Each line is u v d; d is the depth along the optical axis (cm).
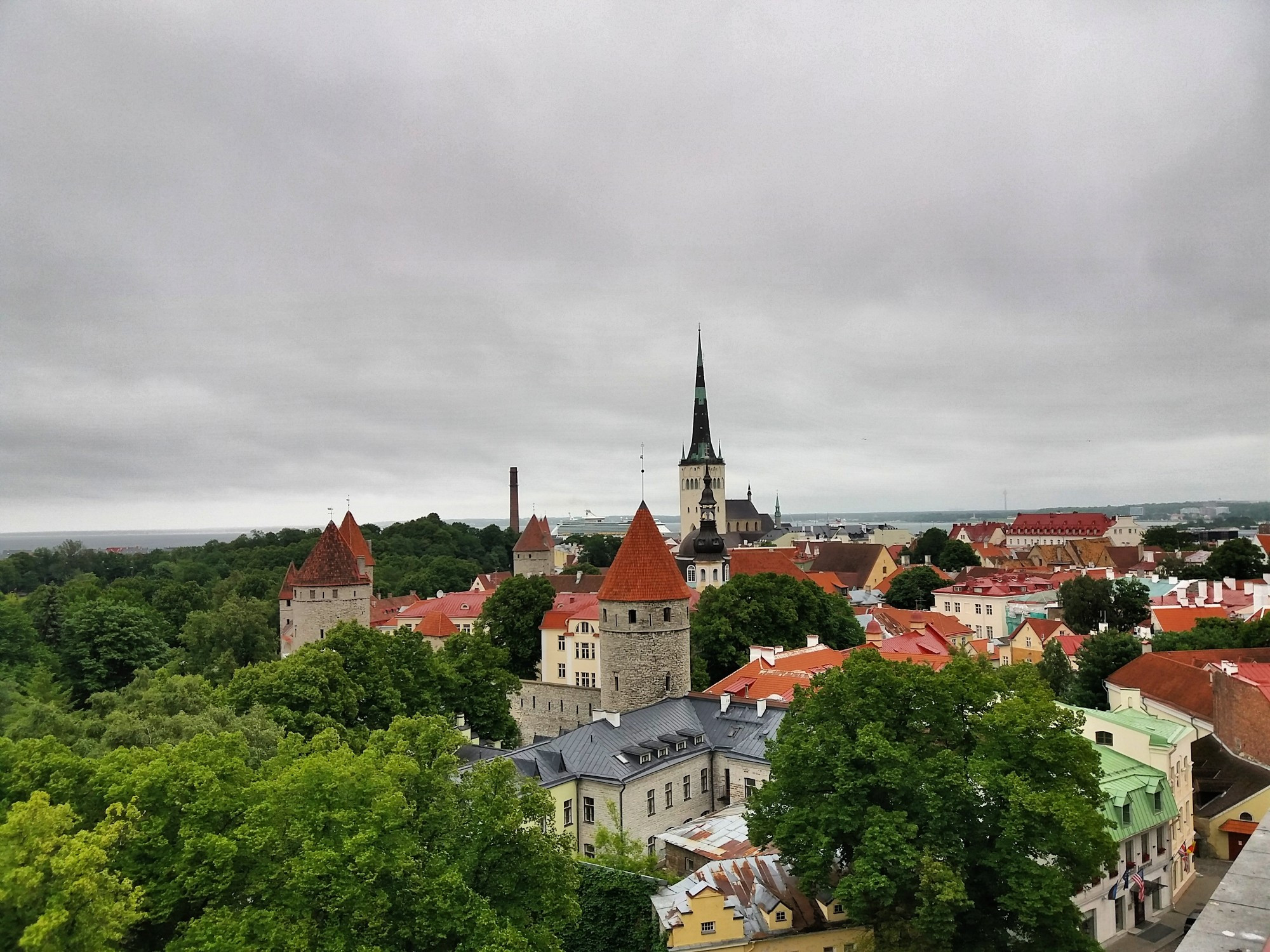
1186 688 7406
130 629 10962
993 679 4281
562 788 5653
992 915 3825
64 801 3419
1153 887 5356
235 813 3425
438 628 12250
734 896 4097
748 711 6744
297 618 11119
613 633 7788
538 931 3456
